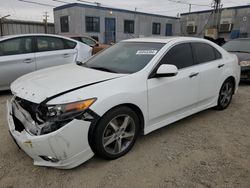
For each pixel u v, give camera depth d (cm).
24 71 558
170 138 347
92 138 260
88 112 248
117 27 3144
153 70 315
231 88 472
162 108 328
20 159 288
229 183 251
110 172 265
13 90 294
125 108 282
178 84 342
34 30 2589
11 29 2369
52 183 247
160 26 3672
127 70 318
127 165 279
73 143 245
